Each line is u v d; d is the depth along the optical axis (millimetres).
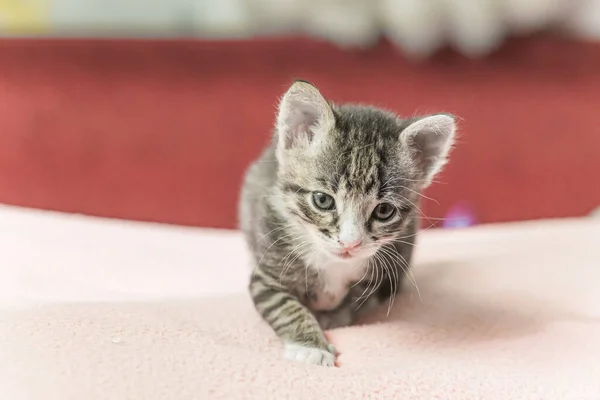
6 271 445
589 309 411
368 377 329
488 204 682
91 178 661
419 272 456
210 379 314
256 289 398
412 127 385
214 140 664
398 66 663
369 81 663
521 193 682
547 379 337
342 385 321
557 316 402
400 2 623
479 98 668
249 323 387
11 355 312
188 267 492
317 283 403
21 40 640
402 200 390
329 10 644
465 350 367
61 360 312
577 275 443
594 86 667
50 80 647
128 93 655
